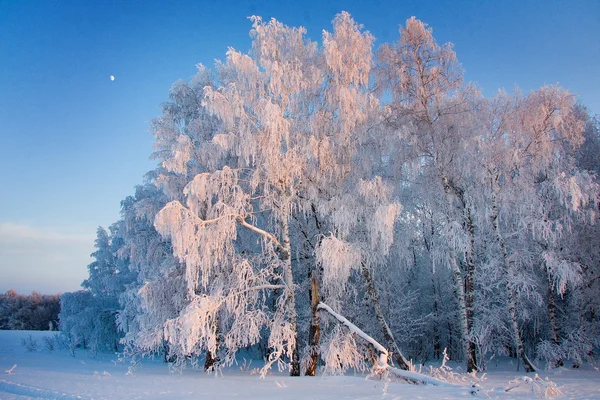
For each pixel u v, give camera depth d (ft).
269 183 49.16
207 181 46.21
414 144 50.72
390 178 52.70
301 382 40.86
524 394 31.17
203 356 73.10
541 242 56.75
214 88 57.52
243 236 57.16
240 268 48.49
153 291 51.83
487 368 59.88
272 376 48.67
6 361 71.26
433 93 51.42
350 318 57.62
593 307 62.90
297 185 50.16
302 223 56.59
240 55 46.34
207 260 45.01
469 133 50.85
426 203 53.93
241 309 47.50
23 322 240.32
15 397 34.99
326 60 48.88
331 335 48.21
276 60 48.26
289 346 45.42
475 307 59.77
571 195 47.19
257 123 49.78
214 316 45.39
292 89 47.75
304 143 47.62
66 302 112.06
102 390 36.70
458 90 51.47
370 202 46.93
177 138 54.19
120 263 99.76
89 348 105.40
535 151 50.70
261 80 47.26
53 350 108.06
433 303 73.46
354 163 51.13
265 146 46.39
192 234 43.21
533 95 50.96
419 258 73.26
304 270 59.41
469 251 50.49
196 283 46.62
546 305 65.57
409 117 52.21
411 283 71.61
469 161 49.37
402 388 35.19
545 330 70.69
